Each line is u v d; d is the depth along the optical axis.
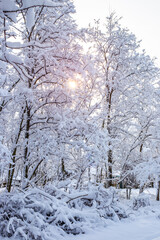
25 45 3.68
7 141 7.94
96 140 6.69
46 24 7.39
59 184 6.09
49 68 6.94
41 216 3.96
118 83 13.16
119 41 13.41
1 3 3.12
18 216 3.92
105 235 4.12
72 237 3.92
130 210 7.26
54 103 7.60
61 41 7.16
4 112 6.51
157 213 7.07
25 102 7.15
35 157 7.77
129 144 14.35
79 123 6.90
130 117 13.83
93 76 7.86
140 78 13.51
